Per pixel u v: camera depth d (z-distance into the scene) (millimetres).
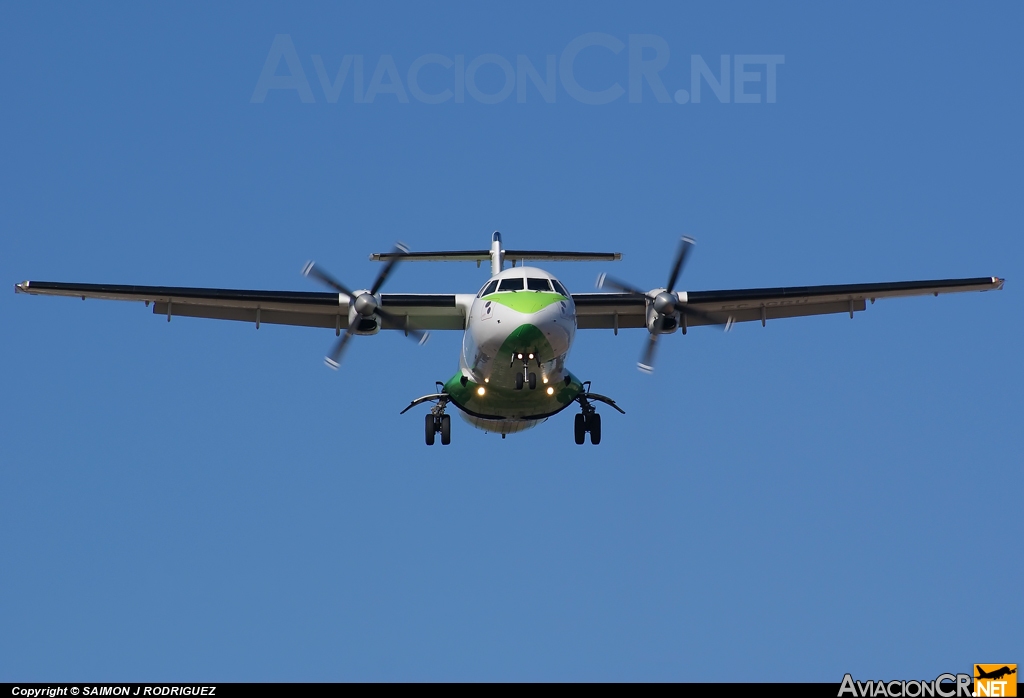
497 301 90688
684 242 101812
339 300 102188
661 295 102188
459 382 99500
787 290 104875
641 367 104375
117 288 98750
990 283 105062
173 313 103188
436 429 106938
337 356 101375
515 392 96250
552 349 90250
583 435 106938
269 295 101438
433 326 107125
